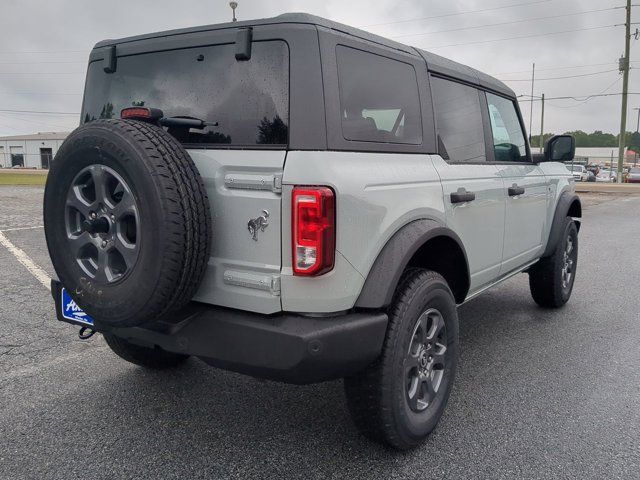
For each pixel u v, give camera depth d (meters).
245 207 2.44
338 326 2.40
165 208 2.24
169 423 3.16
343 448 2.91
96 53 3.23
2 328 4.72
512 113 4.48
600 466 2.74
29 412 3.27
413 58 3.10
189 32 2.77
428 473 2.69
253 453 2.86
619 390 3.62
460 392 3.59
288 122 2.41
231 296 2.52
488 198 3.68
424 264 3.27
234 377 3.81
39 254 7.78
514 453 2.86
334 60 2.48
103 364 4.01
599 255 8.76
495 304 5.75
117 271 2.49
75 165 2.47
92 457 2.80
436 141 3.21
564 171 5.45
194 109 2.74
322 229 2.29
